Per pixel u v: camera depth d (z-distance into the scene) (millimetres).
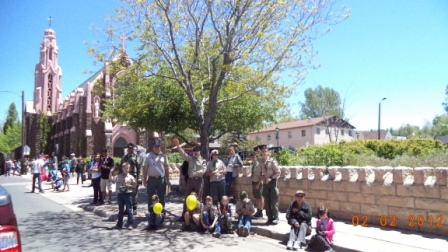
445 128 75188
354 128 53094
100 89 14867
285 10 11156
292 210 7852
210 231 8984
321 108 50969
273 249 7477
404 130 91188
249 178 12719
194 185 10023
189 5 11508
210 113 11562
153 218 9453
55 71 58625
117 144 43281
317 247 7348
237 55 11406
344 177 9531
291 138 52594
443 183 7539
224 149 31141
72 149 43844
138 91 14781
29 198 16594
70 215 11852
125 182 9602
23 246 7578
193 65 11820
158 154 10008
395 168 8516
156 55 12453
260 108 15750
